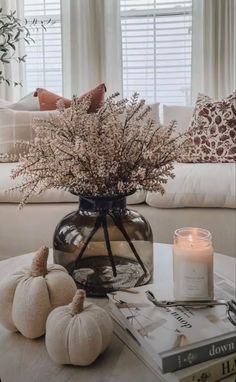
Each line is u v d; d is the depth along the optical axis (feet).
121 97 12.16
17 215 7.63
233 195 7.08
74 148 3.27
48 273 3.09
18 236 7.70
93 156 3.27
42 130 3.49
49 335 2.68
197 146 8.47
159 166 3.49
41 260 3.06
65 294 2.97
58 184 3.43
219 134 8.46
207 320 2.80
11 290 3.00
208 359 2.53
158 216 7.38
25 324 2.90
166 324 2.77
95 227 3.71
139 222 3.84
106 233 3.71
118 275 3.79
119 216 3.72
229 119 8.48
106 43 11.95
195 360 2.50
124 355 2.81
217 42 11.44
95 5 11.77
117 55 12.07
